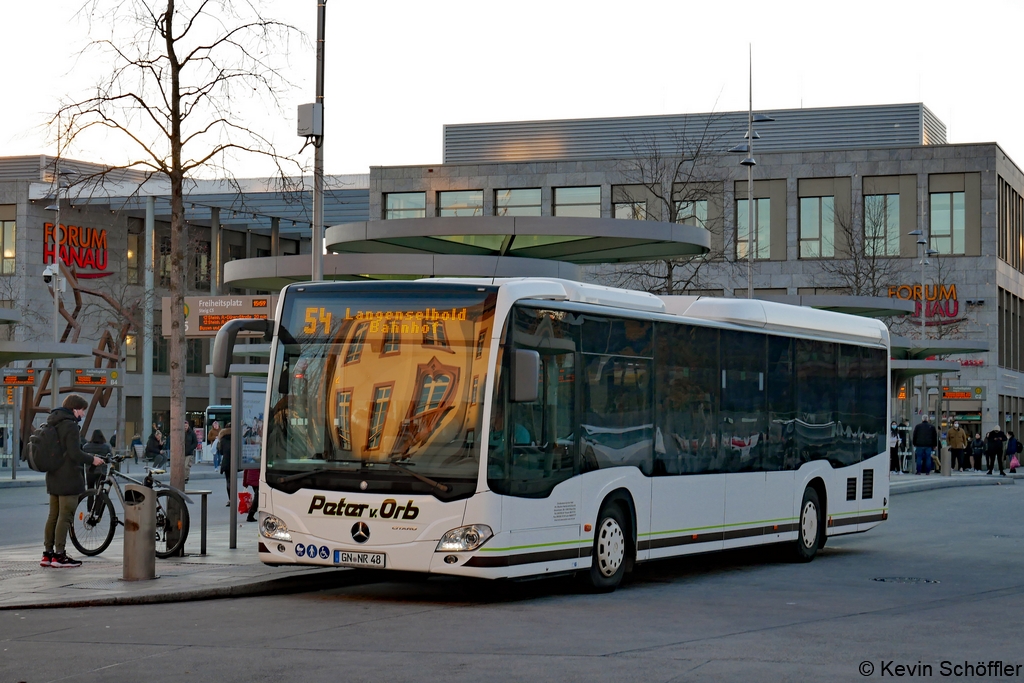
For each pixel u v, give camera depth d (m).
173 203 17.81
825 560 16.92
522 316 11.97
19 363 67.75
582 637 9.85
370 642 9.56
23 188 73.50
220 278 84.69
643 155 64.25
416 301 12.00
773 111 80.81
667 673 8.25
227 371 11.91
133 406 81.62
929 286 64.88
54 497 14.06
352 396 12.02
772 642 9.62
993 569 15.66
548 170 66.62
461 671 8.31
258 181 68.81
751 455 15.66
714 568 15.88
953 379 65.69
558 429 12.36
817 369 17.27
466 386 11.67
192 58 17.69
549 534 12.16
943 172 64.50
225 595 12.28
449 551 11.44
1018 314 73.44
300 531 11.98
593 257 32.88
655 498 13.79
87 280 76.38
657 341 14.04
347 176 74.38
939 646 9.48
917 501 30.77
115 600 11.69
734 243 63.78
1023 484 42.50
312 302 12.38
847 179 65.00
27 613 11.10
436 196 67.94
